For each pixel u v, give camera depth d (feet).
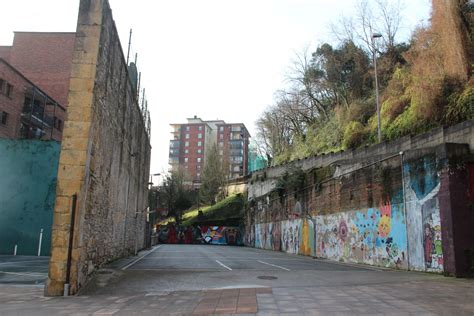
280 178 121.39
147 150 110.93
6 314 26.04
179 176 249.96
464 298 30.12
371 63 123.44
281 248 116.67
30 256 74.38
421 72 63.87
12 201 79.77
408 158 54.29
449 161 45.44
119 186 61.46
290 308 27.07
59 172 36.01
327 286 37.47
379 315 24.52
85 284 38.22
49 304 29.60
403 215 54.95
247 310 26.61
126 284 39.22
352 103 112.78
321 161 103.09
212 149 270.87
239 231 198.08
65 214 35.19
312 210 91.25
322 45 148.87
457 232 43.96
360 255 67.15
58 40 164.35
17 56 162.61
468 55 54.95
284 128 191.21
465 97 51.39
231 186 248.11
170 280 41.83
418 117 61.41
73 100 37.52
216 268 54.60
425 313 24.82
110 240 56.54
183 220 227.81
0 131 124.88
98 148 42.16
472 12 56.34
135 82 76.23
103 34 41.14
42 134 146.00
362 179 67.67
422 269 50.31
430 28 67.00
